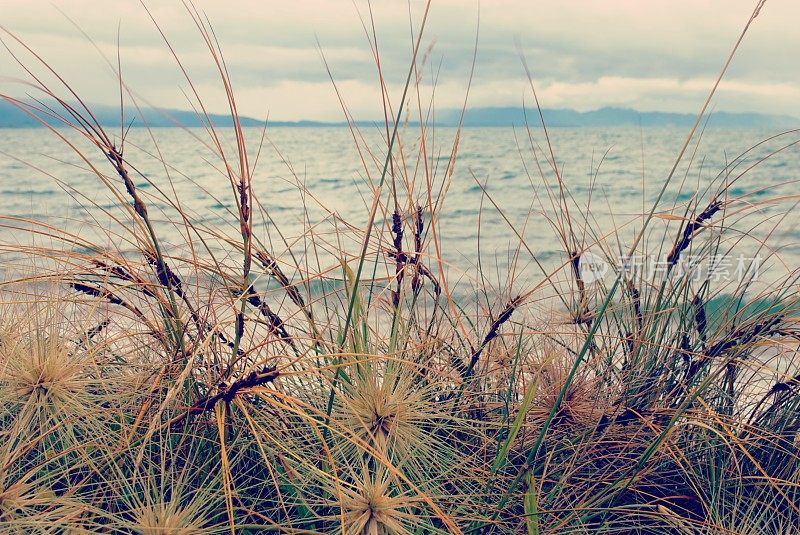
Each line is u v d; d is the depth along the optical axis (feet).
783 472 7.12
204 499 5.33
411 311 7.05
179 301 6.40
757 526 6.38
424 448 5.93
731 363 7.43
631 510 6.61
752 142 188.34
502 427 6.38
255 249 6.65
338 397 5.88
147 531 4.89
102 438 5.63
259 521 5.73
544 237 36.83
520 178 101.86
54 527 4.89
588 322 7.80
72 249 6.39
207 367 6.10
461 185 92.79
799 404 7.61
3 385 5.52
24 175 83.15
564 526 6.14
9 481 5.12
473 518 5.67
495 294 8.09
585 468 6.95
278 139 274.36
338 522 5.43
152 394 6.01
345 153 172.35
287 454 5.82
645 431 7.06
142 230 5.92
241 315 5.64
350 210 59.82
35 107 4.96
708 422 7.02
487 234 39.78
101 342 6.42
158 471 5.76
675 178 93.66
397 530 5.02
